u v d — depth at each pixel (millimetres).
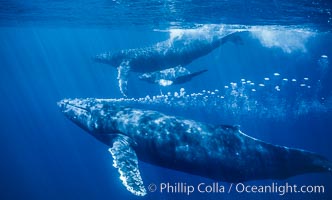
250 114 30000
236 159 8891
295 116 32625
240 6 15906
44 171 35594
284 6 15047
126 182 7969
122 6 18594
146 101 26719
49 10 22844
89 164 35281
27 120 51094
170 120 9719
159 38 39781
